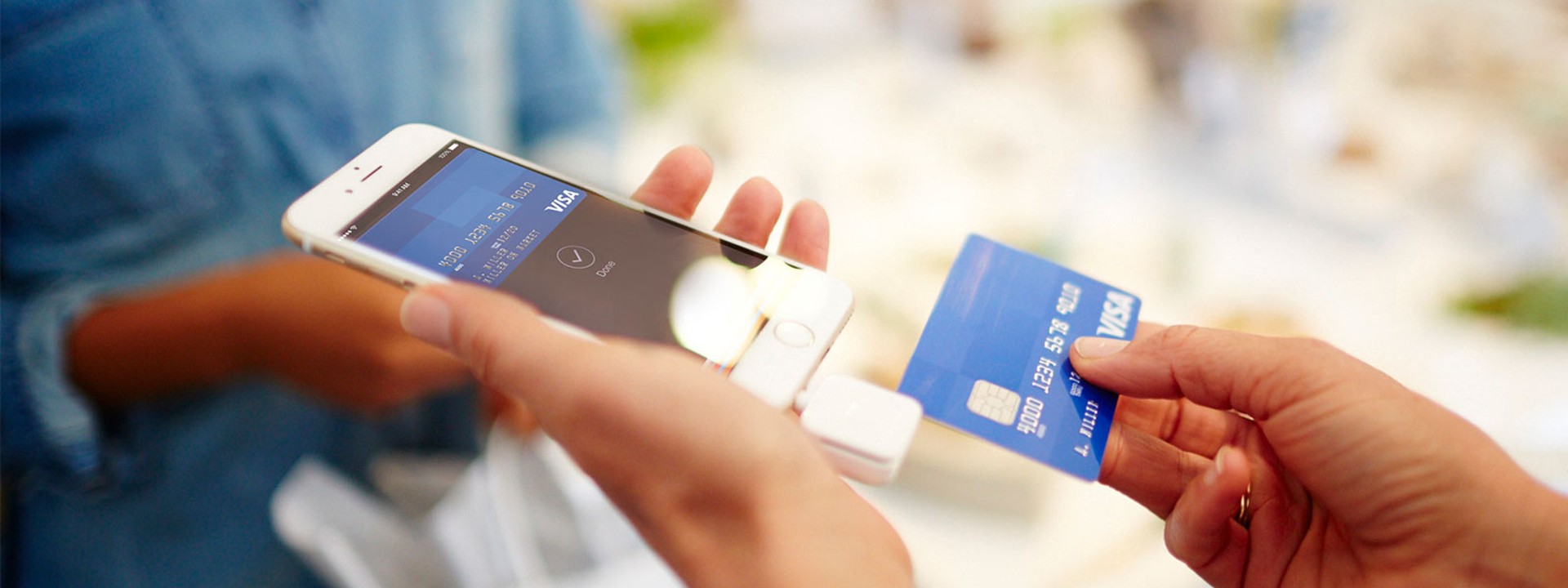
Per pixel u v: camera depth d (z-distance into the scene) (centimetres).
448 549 88
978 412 64
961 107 128
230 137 86
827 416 59
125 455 86
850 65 132
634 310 65
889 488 95
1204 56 129
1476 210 117
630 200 71
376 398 89
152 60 80
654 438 52
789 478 52
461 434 105
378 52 95
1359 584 64
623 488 55
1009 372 66
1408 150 122
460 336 57
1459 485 58
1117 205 118
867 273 111
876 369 103
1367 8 131
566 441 55
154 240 87
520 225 69
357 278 87
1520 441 98
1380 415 59
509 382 56
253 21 85
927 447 98
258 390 91
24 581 91
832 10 136
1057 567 91
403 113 98
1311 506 67
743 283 67
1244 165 122
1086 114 127
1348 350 106
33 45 75
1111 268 113
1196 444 73
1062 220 116
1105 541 92
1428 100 126
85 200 83
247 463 92
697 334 65
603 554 87
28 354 80
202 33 82
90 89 79
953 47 133
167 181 84
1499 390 102
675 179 76
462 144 74
